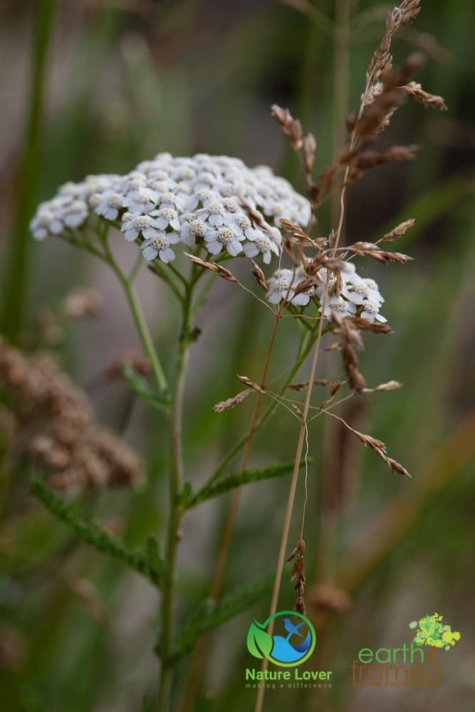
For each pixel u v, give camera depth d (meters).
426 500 0.52
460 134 0.59
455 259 0.61
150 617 0.56
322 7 0.52
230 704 0.49
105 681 0.52
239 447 0.41
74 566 0.51
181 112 0.65
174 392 0.41
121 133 0.60
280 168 0.52
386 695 0.58
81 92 0.62
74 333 0.63
